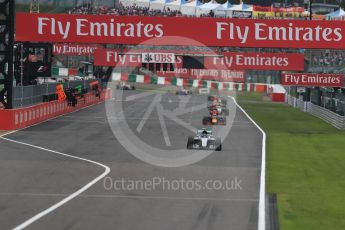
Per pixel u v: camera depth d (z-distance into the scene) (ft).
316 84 331.36
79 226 83.51
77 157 160.86
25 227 82.07
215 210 98.02
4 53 232.53
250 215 94.79
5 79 233.35
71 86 372.79
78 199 104.53
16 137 207.21
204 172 139.54
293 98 472.85
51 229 81.25
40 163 148.87
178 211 96.43
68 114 313.94
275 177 138.21
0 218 87.97
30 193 109.70
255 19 243.60
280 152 185.98
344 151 194.39
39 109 268.00
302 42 244.42
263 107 441.68
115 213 93.35
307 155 181.37
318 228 89.76
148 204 101.50
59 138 206.28
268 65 263.29
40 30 239.71
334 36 244.22
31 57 285.84
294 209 103.35
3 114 230.07
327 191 122.62
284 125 288.92
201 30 242.58
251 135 233.76
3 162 149.79
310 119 336.90
